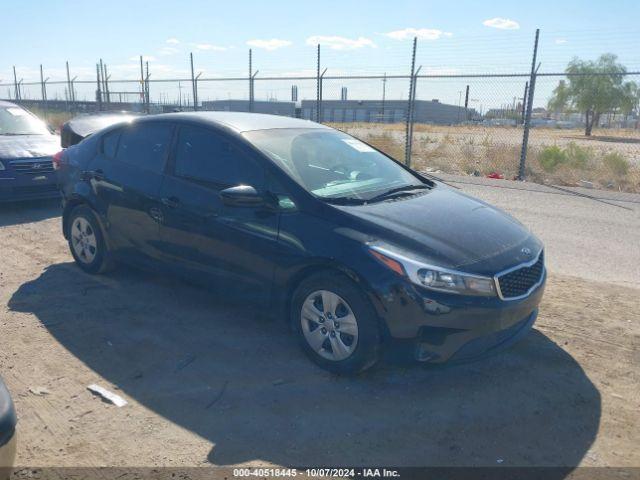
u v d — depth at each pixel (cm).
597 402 362
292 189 409
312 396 364
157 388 371
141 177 502
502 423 339
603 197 1057
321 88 1493
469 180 1238
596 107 3859
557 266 638
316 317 393
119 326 461
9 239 715
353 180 453
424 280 352
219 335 448
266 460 302
